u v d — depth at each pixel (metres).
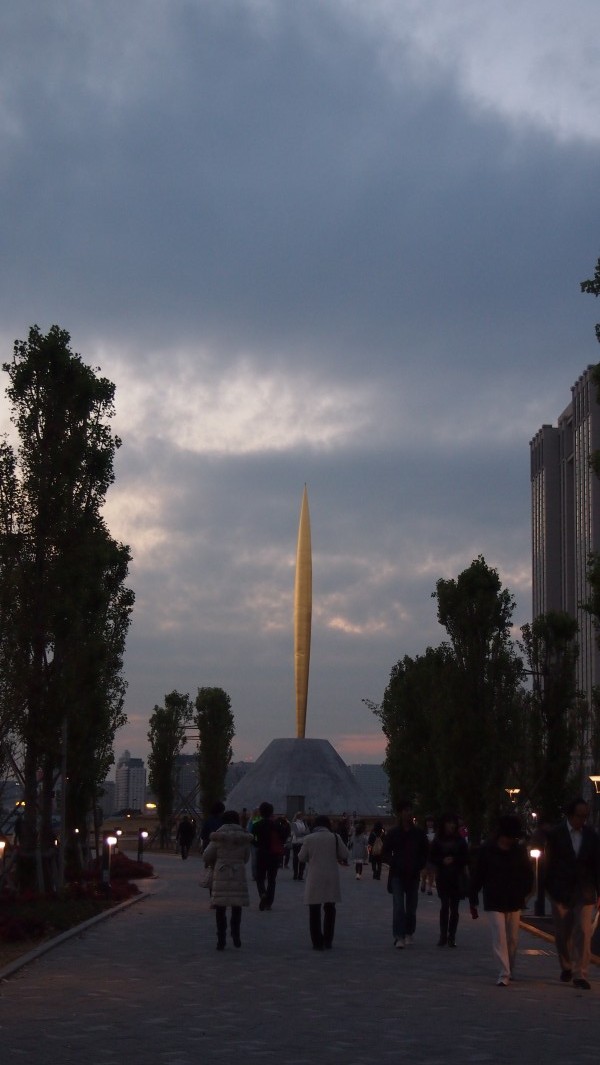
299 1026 13.75
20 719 30.34
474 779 47.28
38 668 30.44
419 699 69.38
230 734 89.75
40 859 31.16
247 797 116.94
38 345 32.38
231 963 19.98
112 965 19.69
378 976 18.39
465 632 48.50
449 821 23.41
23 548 31.34
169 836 88.25
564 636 45.97
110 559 34.66
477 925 28.31
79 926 25.78
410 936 23.30
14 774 30.97
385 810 118.56
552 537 183.75
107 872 34.28
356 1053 12.13
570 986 17.42
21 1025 13.73
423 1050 12.32
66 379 32.38
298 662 121.19
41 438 32.22
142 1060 11.70
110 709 41.38
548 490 184.88
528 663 46.28
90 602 34.31
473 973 18.94
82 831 43.41
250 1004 15.42
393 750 71.94
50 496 31.45
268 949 22.30
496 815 46.78
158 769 88.56
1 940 23.31
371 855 48.84
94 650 35.59
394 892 22.86
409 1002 15.70
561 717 45.28
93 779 40.72
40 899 30.06
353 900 36.41
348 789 118.00
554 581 182.88
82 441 32.28
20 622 30.08
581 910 17.50
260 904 31.83
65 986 17.08
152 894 38.22
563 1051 12.30
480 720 47.41
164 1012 14.73
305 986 17.17
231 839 22.19
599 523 159.12
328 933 22.41
